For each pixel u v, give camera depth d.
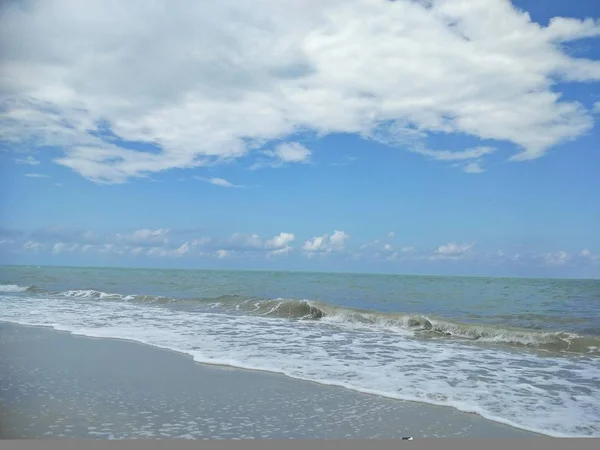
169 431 2.65
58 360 4.32
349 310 7.37
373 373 4.01
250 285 14.81
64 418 2.83
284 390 3.46
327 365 4.26
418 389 3.54
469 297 11.19
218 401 3.18
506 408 3.16
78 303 9.19
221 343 5.22
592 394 3.50
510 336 5.77
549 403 3.28
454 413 3.04
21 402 3.11
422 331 6.40
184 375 3.83
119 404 3.09
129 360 4.35
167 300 9.55
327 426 2.77
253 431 2.68
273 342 5.34
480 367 4.34
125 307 8.59
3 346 4.95
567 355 5.00
